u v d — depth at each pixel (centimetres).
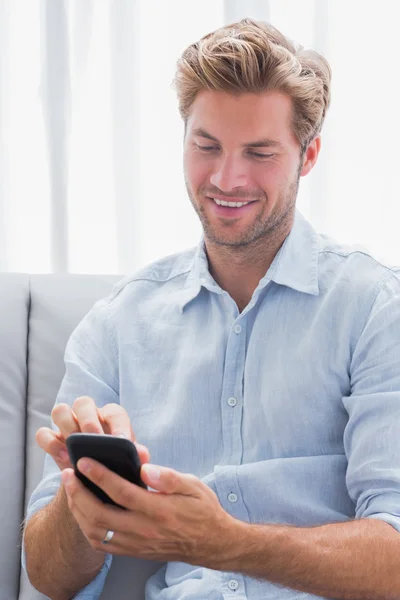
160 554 118
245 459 142
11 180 223
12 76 221
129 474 110
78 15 218
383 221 220
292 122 140
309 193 219
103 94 221
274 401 141
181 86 142
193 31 219
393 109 218
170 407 147
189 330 151
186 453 145
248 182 138
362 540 122
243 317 146
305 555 120
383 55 217
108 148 222
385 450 130
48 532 136
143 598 149
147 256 225
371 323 137
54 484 146
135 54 218
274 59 136
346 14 217
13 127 222
